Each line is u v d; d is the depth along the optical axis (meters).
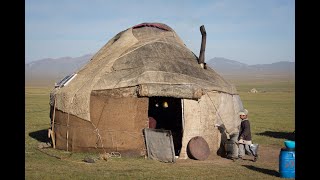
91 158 12.55
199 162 12.96
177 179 10.25
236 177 10.60
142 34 16.53
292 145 10.53
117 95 13.80
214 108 14.38
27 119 29.08
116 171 11.14
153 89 13.48
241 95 73.88
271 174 11.05
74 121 14.31
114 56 15.28
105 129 13.80
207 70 15.60
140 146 13.59
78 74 15.75
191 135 13.72
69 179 10.03
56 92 15.35
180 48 16.00
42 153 14.02
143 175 10.64
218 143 14.39
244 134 13.38
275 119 32.38
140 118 13.62
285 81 174.75
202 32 15.73
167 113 16.88
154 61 14.52
